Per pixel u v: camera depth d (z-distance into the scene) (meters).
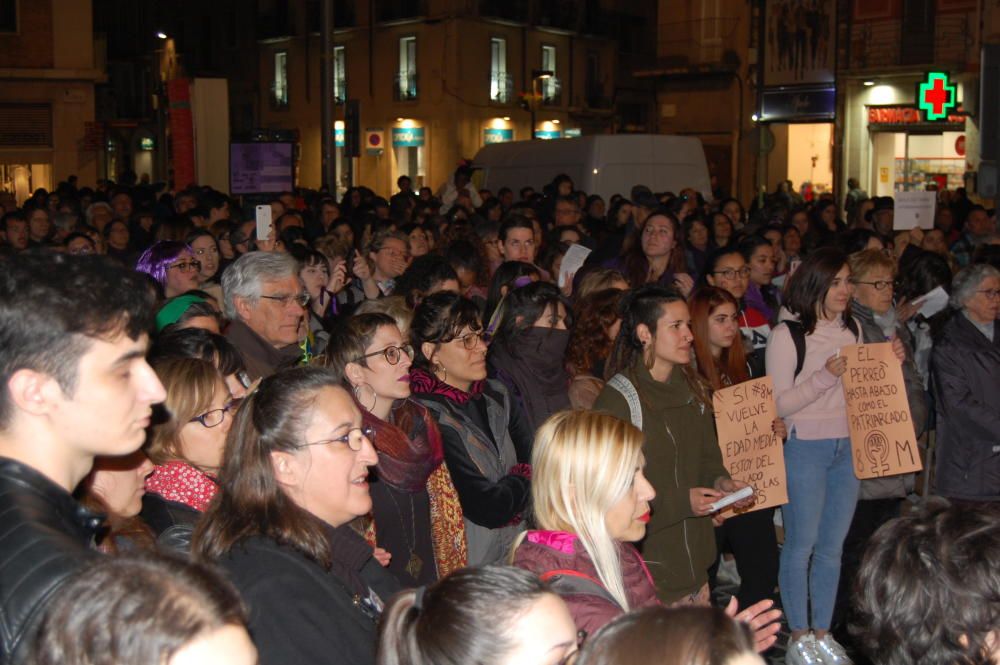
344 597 2.67
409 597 2.20
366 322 3.87
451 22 38.31
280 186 14.63
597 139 15.95
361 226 12.31
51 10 26.70
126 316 2.09
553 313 4.83
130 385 2.12
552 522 3.05
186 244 6.51
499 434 4.51
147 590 1.51
